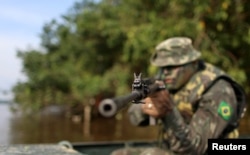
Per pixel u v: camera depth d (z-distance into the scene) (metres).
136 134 14.11
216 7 9.53
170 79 3.43
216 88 3.35
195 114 3.26
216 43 9.89
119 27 13.29
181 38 3.55
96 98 17.22
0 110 25.98
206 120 3.19
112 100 1.78
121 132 14.71
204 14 9.73
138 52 10.56
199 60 3.52
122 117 17.81
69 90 18.03
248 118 11.18
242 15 9.86
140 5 11.55
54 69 17.72
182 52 3.42
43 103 18.06
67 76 17.42
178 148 3.12
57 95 17.72
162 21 10.15
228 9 9.80
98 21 15.39
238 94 3.49
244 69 10.48
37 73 17.42
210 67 3.53
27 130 15.66
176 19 10.30
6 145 2.29
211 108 3.25
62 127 16.64
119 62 15.84
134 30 11.04
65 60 18.23
